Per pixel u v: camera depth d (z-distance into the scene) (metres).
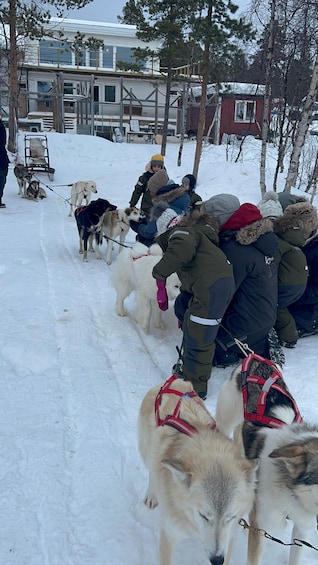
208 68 15.66
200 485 1.97
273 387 2.76
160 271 3.89
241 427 2.72
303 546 2.39
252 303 4.21
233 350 4.52
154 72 30.78
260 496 2.35
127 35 32.66
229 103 27.14
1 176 11.55
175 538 2.28
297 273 4.65
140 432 2.82
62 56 32.06
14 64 19.20
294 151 11.35
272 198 5.88
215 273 3.83
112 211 7.76
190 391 2.71
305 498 2.17
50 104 31.39
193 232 3.95
